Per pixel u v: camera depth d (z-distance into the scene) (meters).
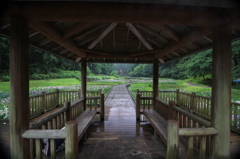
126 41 4.06
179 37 2.93
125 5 1.76
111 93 11.85
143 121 4.53
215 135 1.91
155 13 1.79
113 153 2.64
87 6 1.75
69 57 5.01
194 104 5.41
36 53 24.58
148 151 2.71
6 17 1.78
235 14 1.71
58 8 1.74
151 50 4.00
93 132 3.61
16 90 1.73
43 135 1.76
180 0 1.47
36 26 2.05
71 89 12.84
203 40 3.15
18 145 1.75
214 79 1.93
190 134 1.85
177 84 19.77
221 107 1.87
